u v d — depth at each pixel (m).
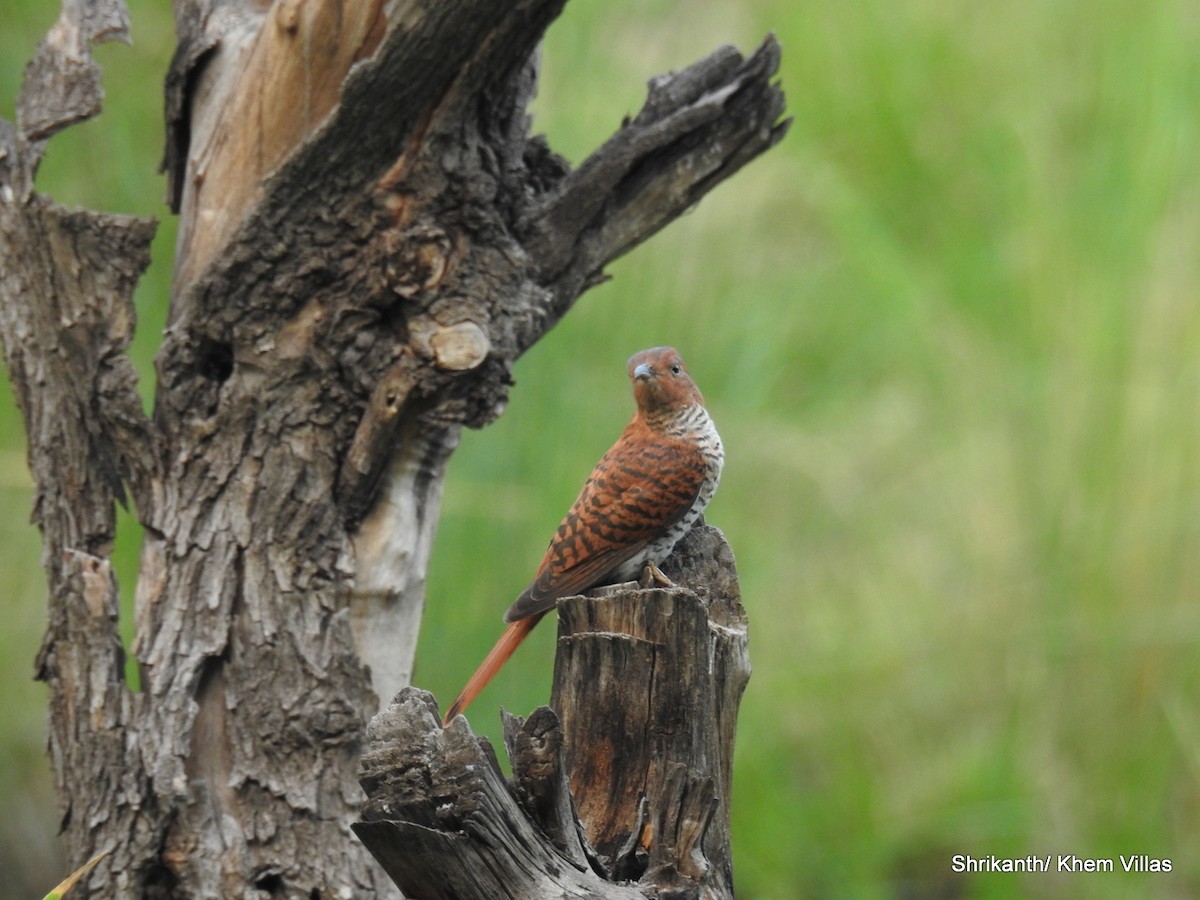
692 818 5.55
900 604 13.99
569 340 11.71
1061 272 14.33
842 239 15.36
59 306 6.98
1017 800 12.66
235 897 6.91
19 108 7.04
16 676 12.57
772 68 7.67
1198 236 13.87
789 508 14.68
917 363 15.38
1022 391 14.12
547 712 5.08
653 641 5.81
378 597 7.34
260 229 6.86
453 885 4.94
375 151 6.69
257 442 7.13
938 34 16.44
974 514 14.13
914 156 16.20
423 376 6.93
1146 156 14.20
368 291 6.91
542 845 5.09
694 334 13.09
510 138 7.36
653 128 7.46
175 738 6.95
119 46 11.85
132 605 10.59
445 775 4.78
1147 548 13.02
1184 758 12.74
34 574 12.63
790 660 13.60
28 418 7.30
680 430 8.22
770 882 12.41
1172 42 14.62
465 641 10.59
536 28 6.50
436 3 6.22
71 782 7.11
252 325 7.00
